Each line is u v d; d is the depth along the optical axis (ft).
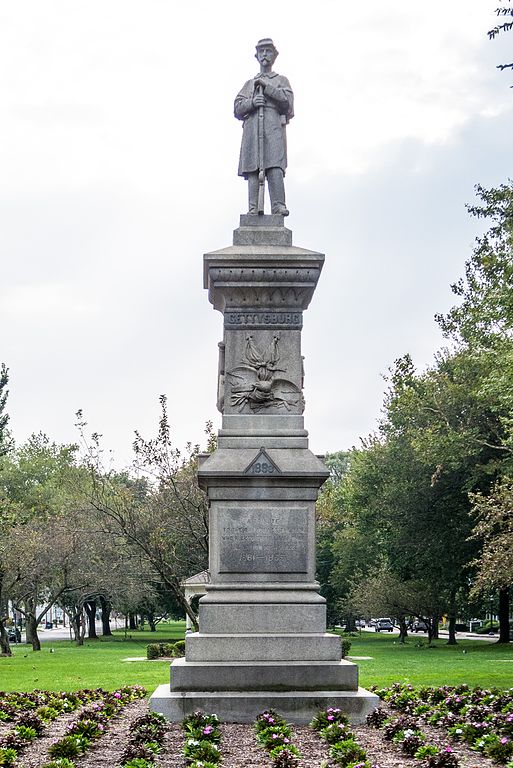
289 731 37.60
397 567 165.89
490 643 174.50
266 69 56.18
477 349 127.03
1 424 153.07
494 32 49.14
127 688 58.39
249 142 54.49
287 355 50.83
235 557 47.34
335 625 322.55
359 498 163.94
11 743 36.60
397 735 36.83
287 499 47.88
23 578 178.29
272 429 49.85
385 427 159.43
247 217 53.31
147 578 159.94
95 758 34.60
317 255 50.47
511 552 91.04
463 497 147.13
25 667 110.52
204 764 31.42
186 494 114.32
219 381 51.70
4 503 185.26
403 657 130.31
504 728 38.04
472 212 86.74
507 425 121.29
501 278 94.53
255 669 43.47
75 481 183.83
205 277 53.31
